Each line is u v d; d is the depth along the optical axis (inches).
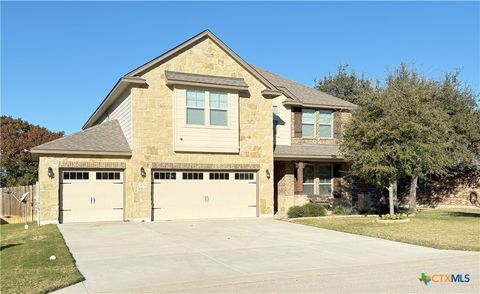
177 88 783.1
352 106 1033.5
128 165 770.8
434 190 1185.4
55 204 726.5
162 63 786.2
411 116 740.7
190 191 804.6
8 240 613.0
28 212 938.1
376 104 754.8
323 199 992.9
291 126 990.4
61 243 520.1
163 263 412.2
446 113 967.0
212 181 824.3
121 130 839.1
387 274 367.2
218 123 817.5
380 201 1067.3
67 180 738.2
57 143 743.7
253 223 746.8
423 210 1036.5
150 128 770.2
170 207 787.4
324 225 703.7
